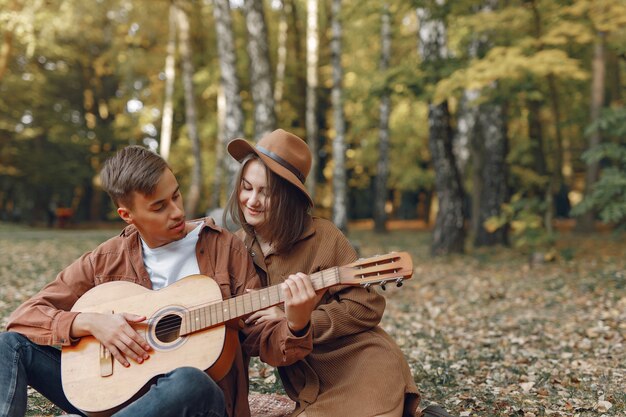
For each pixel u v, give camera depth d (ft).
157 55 78.23
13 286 25.34
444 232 43.34
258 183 8.58
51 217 97.40
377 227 76.89
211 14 75.20
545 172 52.03
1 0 53.78
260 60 39.47
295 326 7.66
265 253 8.95
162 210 8.12
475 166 49.90
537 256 35.88
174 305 8.07
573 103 57.41
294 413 8.49
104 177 8.09
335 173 50.80
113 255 8.68
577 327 19.40
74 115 105.19
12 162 90.53
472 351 16.74
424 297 26.55
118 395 7.59
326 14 77.05
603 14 30.25
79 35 79.92
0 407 7.52
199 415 7.19
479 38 37.86
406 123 78.84
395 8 38.32
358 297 8.44
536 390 12.92
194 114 65.72
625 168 32.14
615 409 11.64
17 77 79.00
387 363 8.30
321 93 84.94
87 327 7.88
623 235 54.60
